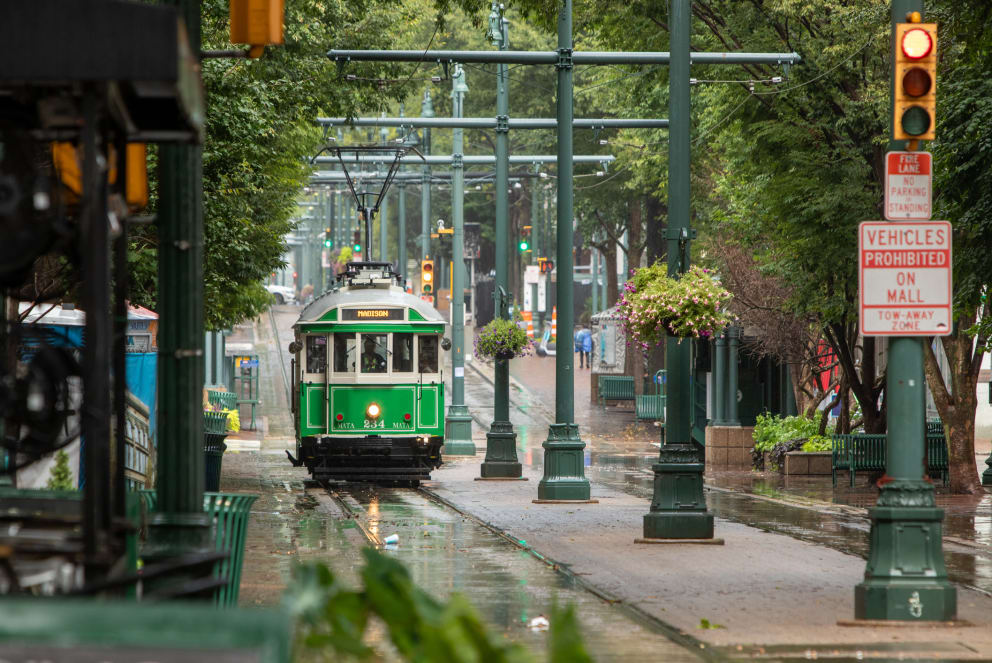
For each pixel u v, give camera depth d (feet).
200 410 102.42
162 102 87.56
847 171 309.42
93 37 71.77
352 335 374.02
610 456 505.66
